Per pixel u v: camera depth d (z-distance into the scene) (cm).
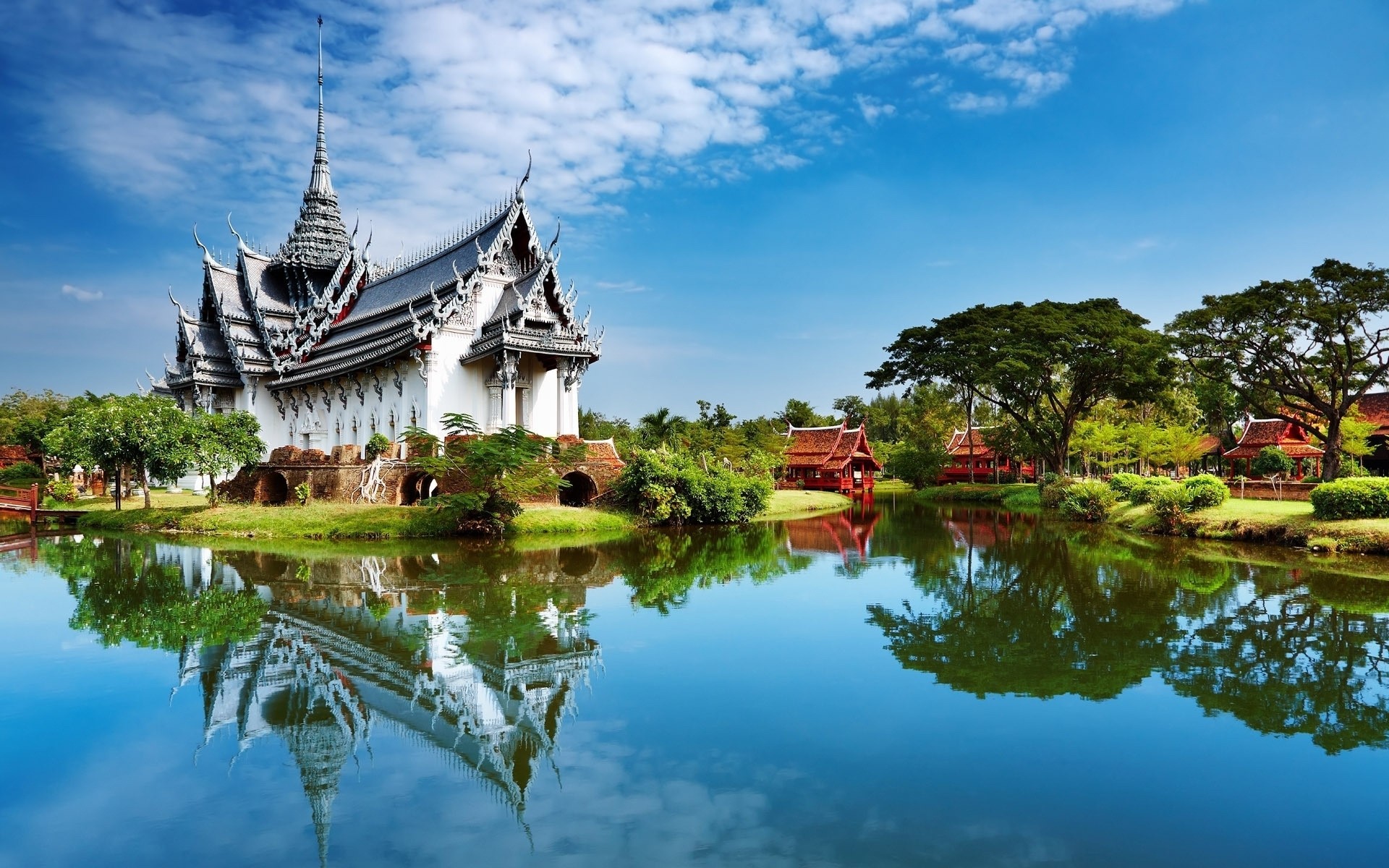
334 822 625
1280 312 2800
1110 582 1702
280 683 986
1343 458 3612
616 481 3088
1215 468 5253
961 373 4616
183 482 4338
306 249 4522
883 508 4275
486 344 3194
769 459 4366
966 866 554
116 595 1565
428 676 1010
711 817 627
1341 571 1794
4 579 1778
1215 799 664
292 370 4119
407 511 2662
